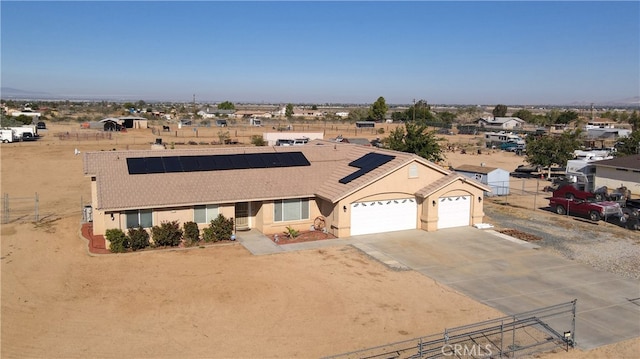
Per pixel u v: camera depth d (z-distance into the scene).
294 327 16.61
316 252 24.61
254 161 30.17
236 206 28.14
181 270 21.70
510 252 25.20
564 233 28.95
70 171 48.56
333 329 16.52
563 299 19.39
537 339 16.03
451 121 153.88
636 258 24.44
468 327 16.09
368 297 19.23
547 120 148.12
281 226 27.84
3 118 89.00
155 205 24.52
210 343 15.43
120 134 86.56
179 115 160.00
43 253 23.66
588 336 16.33
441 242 26.73
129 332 16.05
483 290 20.17
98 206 23.56
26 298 18.52
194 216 26.06
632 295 19.86
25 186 41.38
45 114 135.62
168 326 16.53
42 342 15.28
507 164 61.25
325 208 28.45
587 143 77.00
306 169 30.41
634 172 40.19
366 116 154.75
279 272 21.72
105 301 18.39
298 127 112.56
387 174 27.94
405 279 21.25
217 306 18.14
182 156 29.30
